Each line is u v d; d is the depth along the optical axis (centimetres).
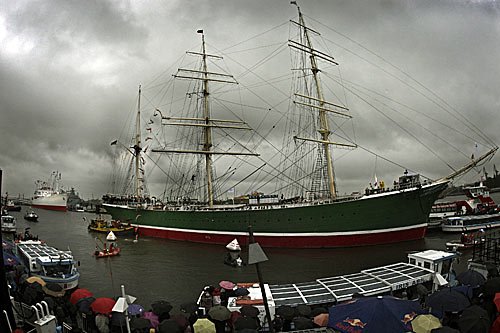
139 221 9088
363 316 1648
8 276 3014
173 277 4341
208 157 8275
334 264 4747
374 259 4922
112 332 2159
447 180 5822
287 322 2147
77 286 3919
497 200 15862
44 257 3769
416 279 2684
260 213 6397
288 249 5953
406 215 5794
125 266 5072
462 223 7294
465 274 2316
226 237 6838
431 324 1588
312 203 6419
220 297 2691
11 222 8419
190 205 8206
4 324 1572
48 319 1744
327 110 6725
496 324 1578
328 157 6731
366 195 6000
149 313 2228
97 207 12875
